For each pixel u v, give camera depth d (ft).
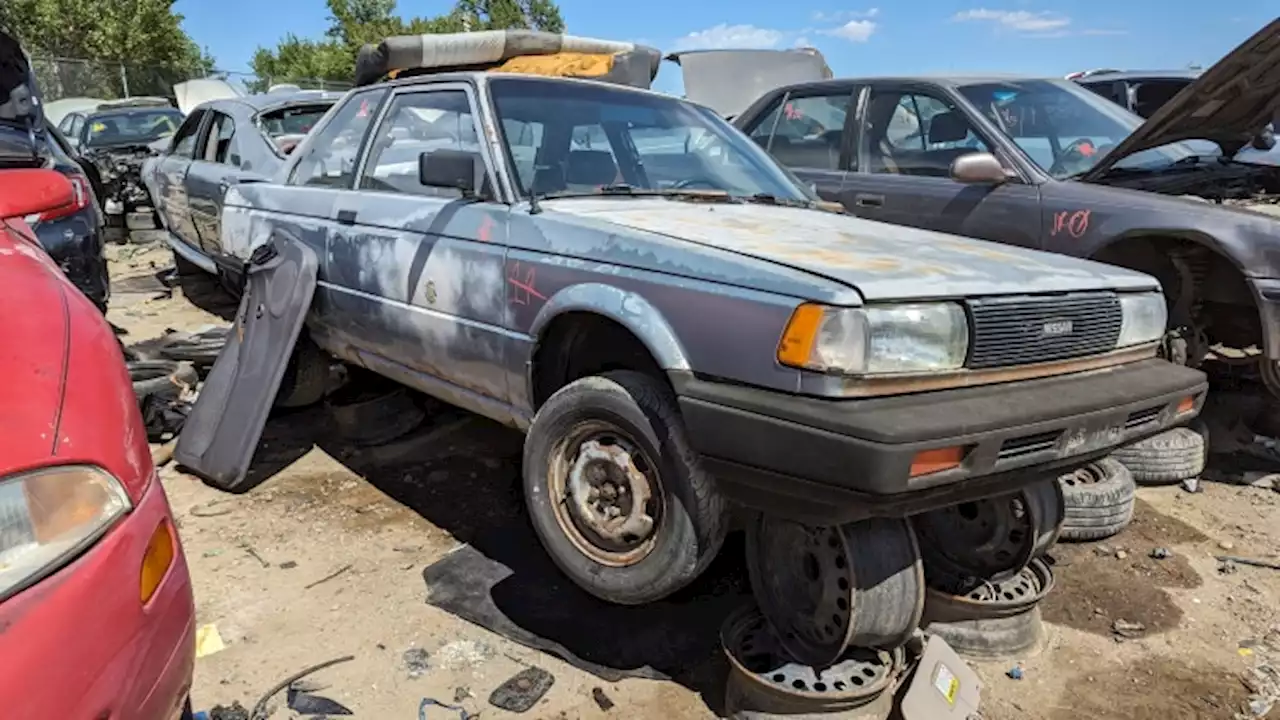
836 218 11.04
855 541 7.81
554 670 8.86
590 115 12.20
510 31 19.04
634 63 18.92
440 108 12.13
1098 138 16.52
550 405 9.37
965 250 9.28
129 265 32.22
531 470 9.59
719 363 7.83
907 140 17.37
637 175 12.03
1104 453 8.42
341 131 14.37
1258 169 15.89
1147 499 13.43
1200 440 13.84
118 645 5.09
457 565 10.74
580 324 9.71
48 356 5.73
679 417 8.30
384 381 15.88
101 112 42.96
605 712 8.26
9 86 17.07
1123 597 10.55
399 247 11.80
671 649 9.18
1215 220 13.14
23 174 8.28
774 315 7.52
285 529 11.70
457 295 10.83
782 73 35.55
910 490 6.86
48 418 5.27
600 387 8.84
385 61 18.75
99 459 5.33
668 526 8.38
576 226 9.57
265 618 9.60
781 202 12.09
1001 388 7.98
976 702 8.45
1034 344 8.21
